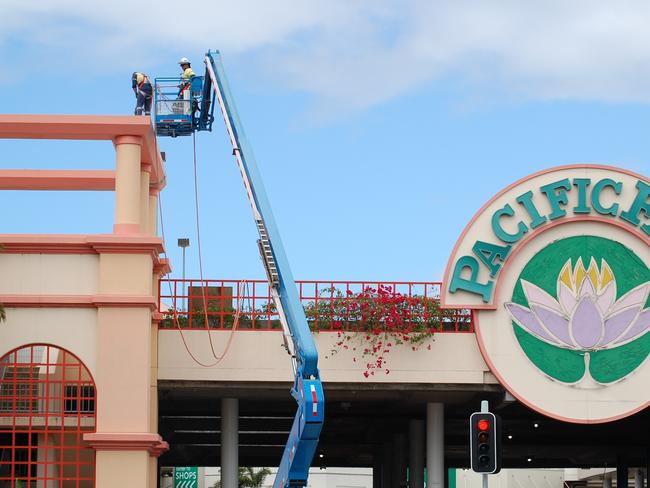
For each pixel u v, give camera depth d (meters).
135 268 42.50
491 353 47.25
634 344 47.41
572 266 47.69
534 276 47.59
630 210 47.59
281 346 47.53
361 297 47.75
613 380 47.22
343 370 47.59
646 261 47.62
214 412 60.12
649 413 58.38
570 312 47.47
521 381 47.19
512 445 68.50
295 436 36.50
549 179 47.81
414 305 47.94
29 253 42.72
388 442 68.44
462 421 59.28
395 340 47.75
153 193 49.19
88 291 42.56
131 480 41.09
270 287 41.16
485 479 32.72
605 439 68.50
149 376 42.56
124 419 41.66
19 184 46.12
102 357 42.00
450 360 47.69
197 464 75.31
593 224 47.81
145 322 42.28
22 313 42.44
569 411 47.09
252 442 69.81
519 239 47.47
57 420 48.66
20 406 49.53
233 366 47.34
